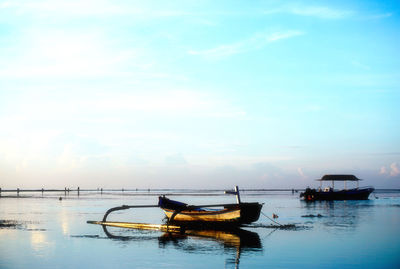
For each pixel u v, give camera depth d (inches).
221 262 815.7
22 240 1072.8
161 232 1246.3
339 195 3440.0
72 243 1033.5
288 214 1941.4
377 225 1445.6
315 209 2319.1
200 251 927.7
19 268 765.9
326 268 771.4
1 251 924.0
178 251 926.4
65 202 3179.1
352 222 1547.7
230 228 1320.1
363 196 3506.4
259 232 1251.2
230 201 3764.8
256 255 883.4
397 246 997.8
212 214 1352.1
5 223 1457.9
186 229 1339.8
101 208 2378.2
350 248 969.5
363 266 788.0
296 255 886.4
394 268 772.6
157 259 842.2
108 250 938.7
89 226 1384.1
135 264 798.5
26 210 2175.2
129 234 1198.3
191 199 4424.2
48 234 1184.2
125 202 3218.5
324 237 1141.7
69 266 781.9
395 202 3243.1
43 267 773.9
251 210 1285.7
